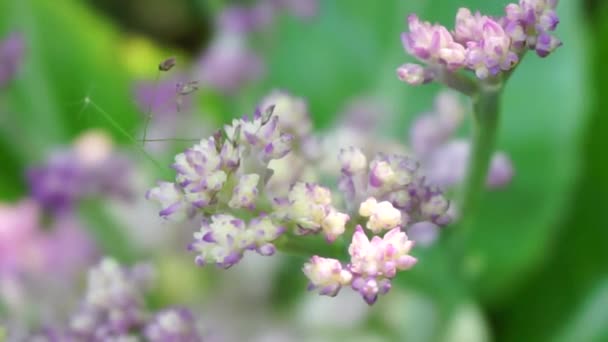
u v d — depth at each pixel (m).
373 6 0.60
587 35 0.58
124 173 0.51
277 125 0.32
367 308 0.57
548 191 0.54
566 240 0.58
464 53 0.32
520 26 0.32
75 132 0.59
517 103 0.54
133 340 0.37
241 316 0.58
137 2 0.82
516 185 0.54
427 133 0.45
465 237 0.41
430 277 0.42
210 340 0.43
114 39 0.68
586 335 0.57
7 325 0.41
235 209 0.32
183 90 0.35
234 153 0.31
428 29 0.33
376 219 0.31
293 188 0.32
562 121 0.53
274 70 0.60
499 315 0.59
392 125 0.57
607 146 0.56
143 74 0.72
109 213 0.54
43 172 0.50
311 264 0.31
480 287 0.56
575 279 0.58
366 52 0.60
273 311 0.58
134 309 0.38
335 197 0.35
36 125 0.59
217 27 0.57
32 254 0.51
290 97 0.38
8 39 0.50
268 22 0.56
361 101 0.55
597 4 0.68
